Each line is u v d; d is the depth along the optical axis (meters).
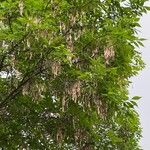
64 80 11.11
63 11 10.79
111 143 14.03
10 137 12.95
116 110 11.64
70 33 10.80
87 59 11.16
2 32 10.12
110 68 10.77
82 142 12.96
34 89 11.09
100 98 11.12
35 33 9.90
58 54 10.16
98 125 14.27
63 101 11.06
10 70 11.40
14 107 12.62
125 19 11.53
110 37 10.99
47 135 13.12
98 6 11.76
